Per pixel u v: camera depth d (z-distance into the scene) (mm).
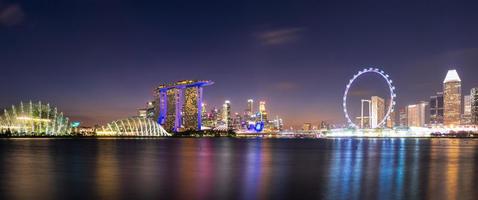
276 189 51906
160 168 77125
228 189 51625
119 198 45531
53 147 165125
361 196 47250
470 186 54438
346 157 113812
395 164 88500
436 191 50469
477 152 145875
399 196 47188
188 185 54844
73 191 49562
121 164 85375
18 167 77375
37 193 48219
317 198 46094
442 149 173875
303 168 78438
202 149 164000
